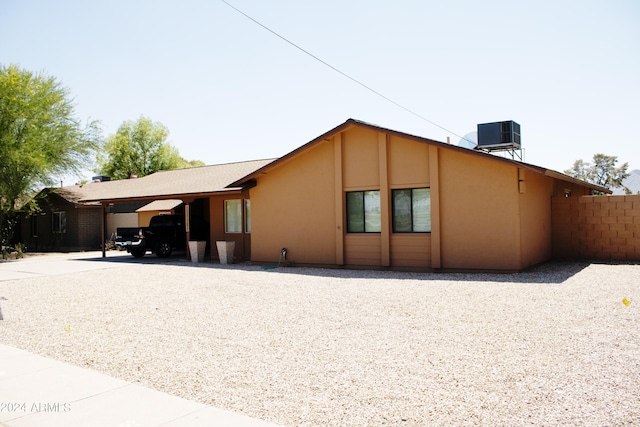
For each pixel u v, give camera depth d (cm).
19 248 2645
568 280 1151
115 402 474
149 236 2172
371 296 1021
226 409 453
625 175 4909
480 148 2084
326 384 506
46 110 2678
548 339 643
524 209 1349
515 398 449
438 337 674
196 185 2091
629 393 452
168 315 898
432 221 1395
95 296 1152
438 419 411
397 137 1465
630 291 988
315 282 1267
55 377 558
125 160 5809
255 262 1770
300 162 1664
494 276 1261
